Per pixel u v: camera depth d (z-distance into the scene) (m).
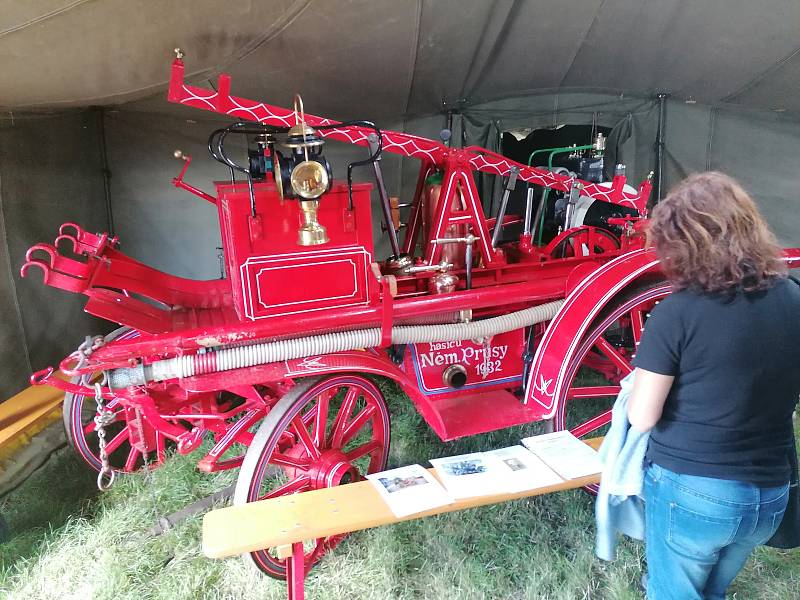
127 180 3.87
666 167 4.41
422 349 2.69
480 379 2.82
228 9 2.20
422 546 2.41
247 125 2.14
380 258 4.77
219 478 2.90
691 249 1.32
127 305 2.45
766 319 1.32
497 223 2.85
